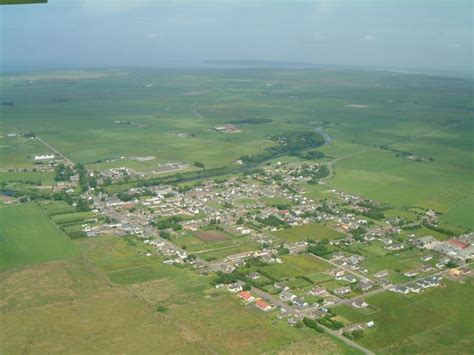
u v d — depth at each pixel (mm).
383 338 171750
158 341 166000
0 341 164500
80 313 184500
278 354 159750
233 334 171875
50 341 165250
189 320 181125
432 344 168875
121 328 174250
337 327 177500
